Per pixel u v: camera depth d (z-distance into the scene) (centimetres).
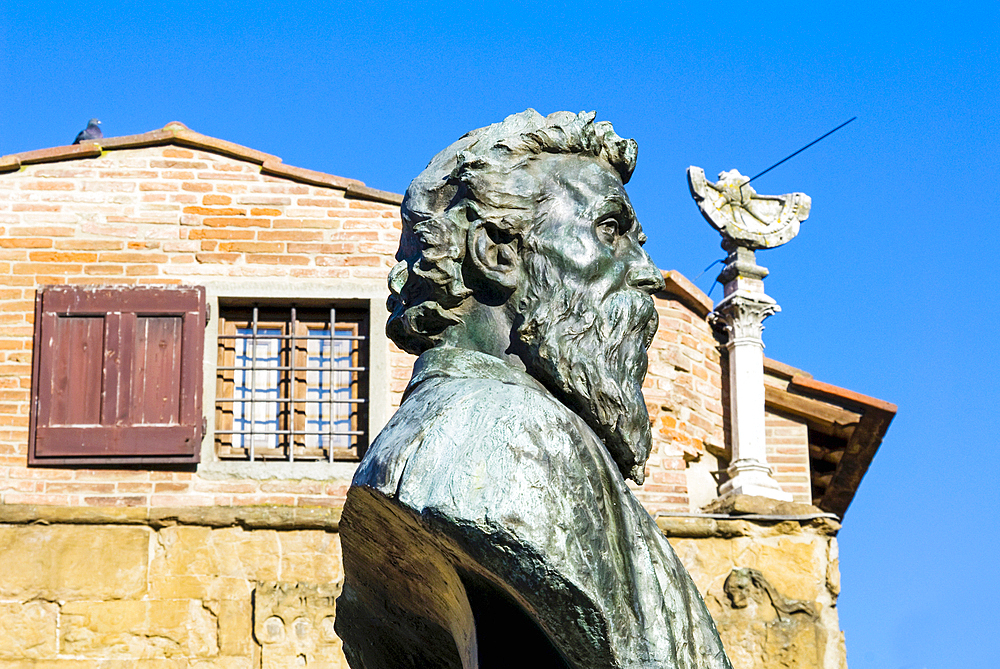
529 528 288
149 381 1355
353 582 347
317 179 1418
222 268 1401
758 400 1441
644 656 297
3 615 1270
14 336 1364
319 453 1375
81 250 1396
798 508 1382
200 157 1425
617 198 344
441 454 295
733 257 1484
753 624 1340
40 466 1333
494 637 304
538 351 332
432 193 352
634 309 339
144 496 1330
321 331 1412
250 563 1305
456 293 338
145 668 1270
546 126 348
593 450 310
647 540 316
